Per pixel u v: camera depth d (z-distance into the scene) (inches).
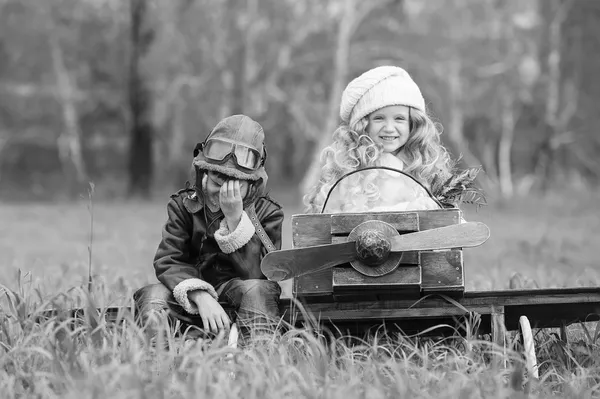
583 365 330.6
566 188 3486.7
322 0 2812.5
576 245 1041.5
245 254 336.2
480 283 559.5
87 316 313.7
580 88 3341.5
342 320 333.1
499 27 3016.7
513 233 1330.0
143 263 776.3
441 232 310.5
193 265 349.7
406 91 386.6
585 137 3454.7
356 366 301.0
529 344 304.5
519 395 260.4
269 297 329.7
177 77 2731.3
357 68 2790.4
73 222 1561.3
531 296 317.1
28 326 316.5
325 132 2640.3
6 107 3329.2
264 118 2888.8
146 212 1935.3
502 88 3002.0
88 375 259.1
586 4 3213.6
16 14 2965.1
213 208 339.3
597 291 315.3
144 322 327.6
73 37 2977.4
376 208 363.9
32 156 4060.0
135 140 2871.6
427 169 386.9
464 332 346.9
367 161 380.2
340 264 315.3
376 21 2805.1
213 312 323.9
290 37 2812.5
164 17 2691.9
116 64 2947.8
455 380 273.6
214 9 2721.5
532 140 3307.1
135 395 248.5
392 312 321.1
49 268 639.8
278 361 290.2
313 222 323.0
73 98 3157.0
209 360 278.4
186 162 3117.6
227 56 2753.4
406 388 260.7
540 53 3125.0
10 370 285.1
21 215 1802.4
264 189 348.2
